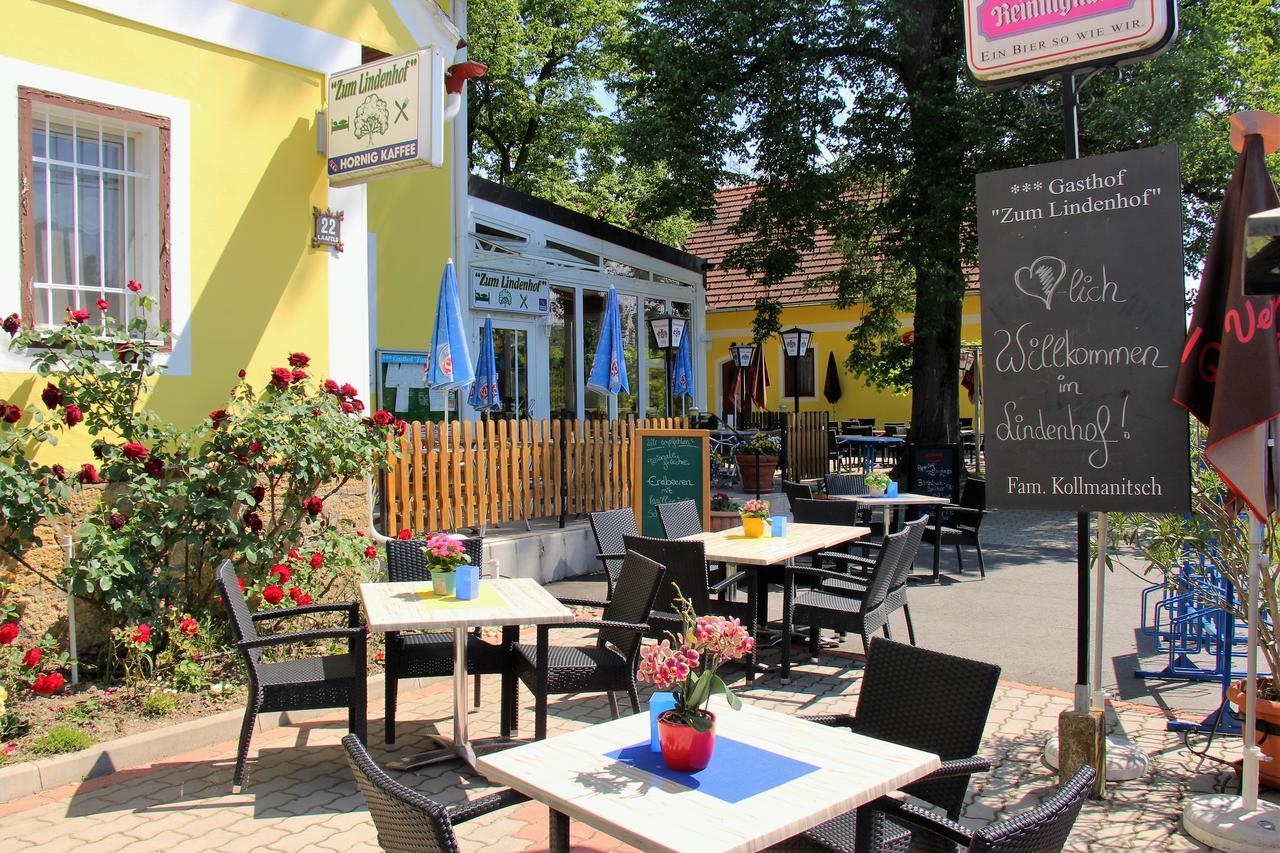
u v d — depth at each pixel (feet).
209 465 19.71
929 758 9.44
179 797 14.56
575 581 31.07
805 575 24.91
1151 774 15.46
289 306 23.15
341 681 15.39
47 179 19.47
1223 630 20.04
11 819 13.73
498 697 19.75
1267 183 12.71
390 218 38.52
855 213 56.75
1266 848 12.40
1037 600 29.50
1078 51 14.87
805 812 8.14
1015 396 15.05
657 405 61.67
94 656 19.19
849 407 88.33
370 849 12.87
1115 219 14.35
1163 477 14.12
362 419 22.57
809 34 51.21
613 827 7.94
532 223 48.98
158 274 20.74
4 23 18.48
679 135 52.03
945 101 49.26
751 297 89.25
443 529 28.14
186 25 21.16
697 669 9.62
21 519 17.34
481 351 41.73
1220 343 13.37
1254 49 50.72
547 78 80.38
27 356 18.62
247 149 22.31
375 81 22.67
